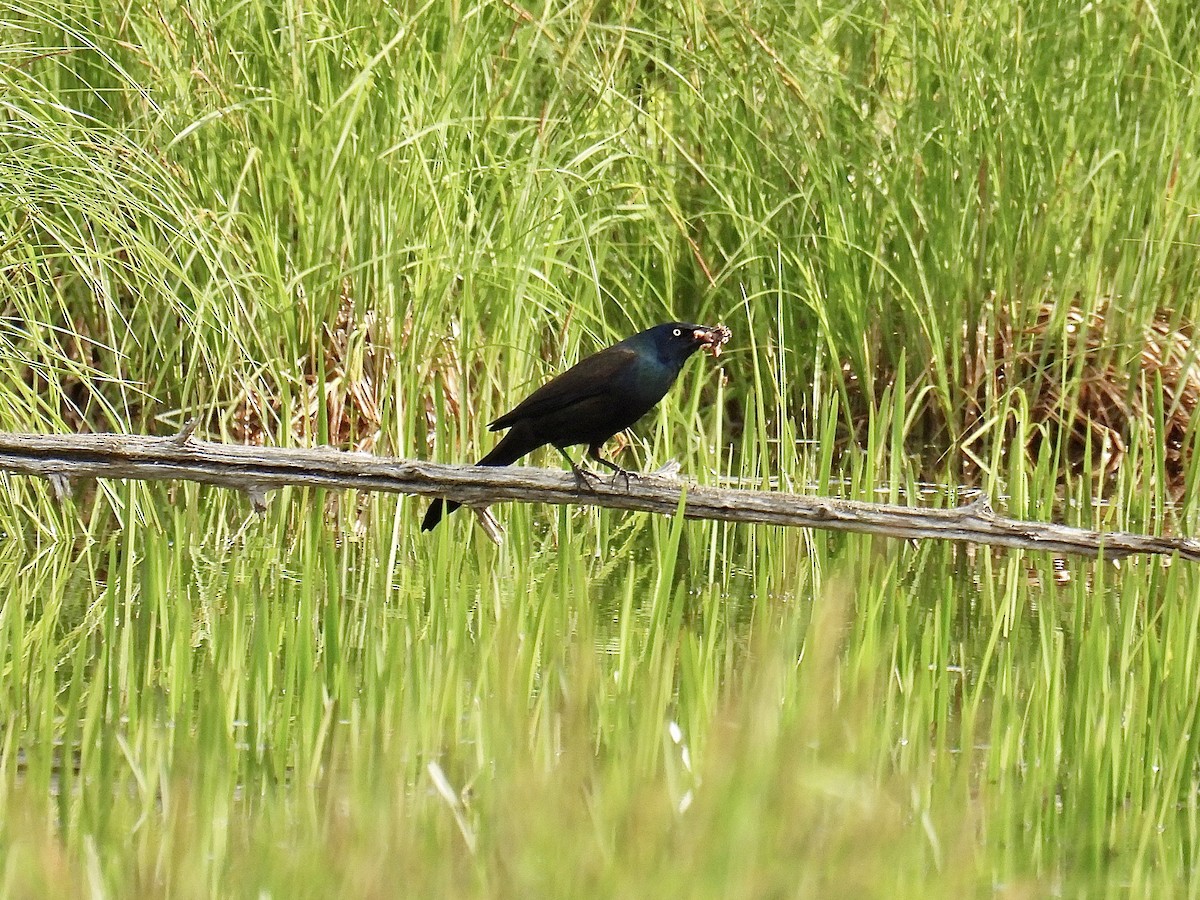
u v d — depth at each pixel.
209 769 6.34
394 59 14.03
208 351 13.57
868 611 8.74
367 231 13.91
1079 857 6.58
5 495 12.75
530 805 5.46
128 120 14.11
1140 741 7.25
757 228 14.48
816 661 5.96
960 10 14.90
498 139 14.77
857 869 5.23
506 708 6.59
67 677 8.89
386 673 7.87
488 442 13.55
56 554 12.00
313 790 6.45
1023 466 12.59
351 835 5.45
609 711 7.61
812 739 6.05
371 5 14.15
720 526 12.64
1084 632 9.15
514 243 13.61
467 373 13.32
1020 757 7.71
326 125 13.70
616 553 12.57
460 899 5.19
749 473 13.82
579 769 5.81
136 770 6.66
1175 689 7.99
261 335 13.76
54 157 12.81
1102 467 13.24
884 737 7.06
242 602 8.80
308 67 14.05
